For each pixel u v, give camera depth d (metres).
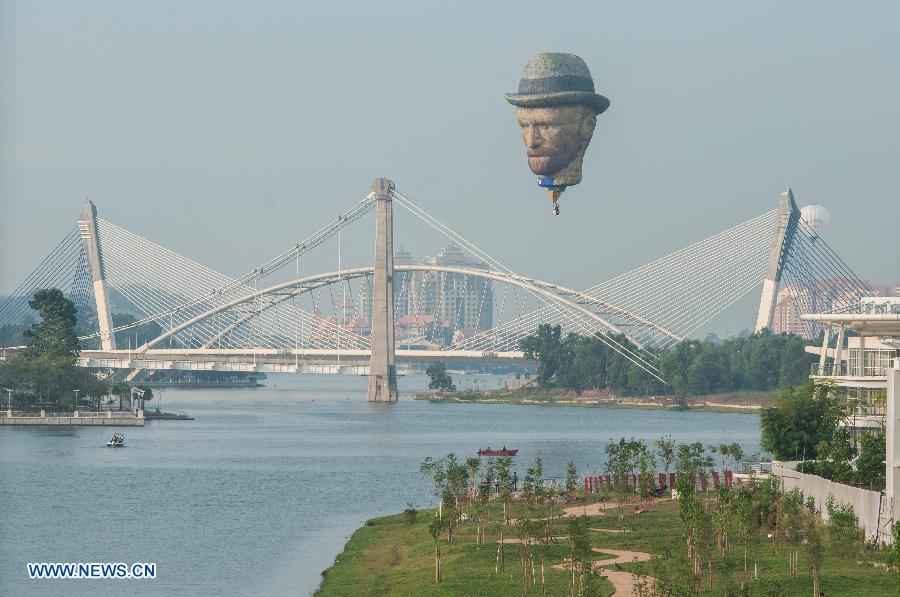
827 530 187.12
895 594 157.12
